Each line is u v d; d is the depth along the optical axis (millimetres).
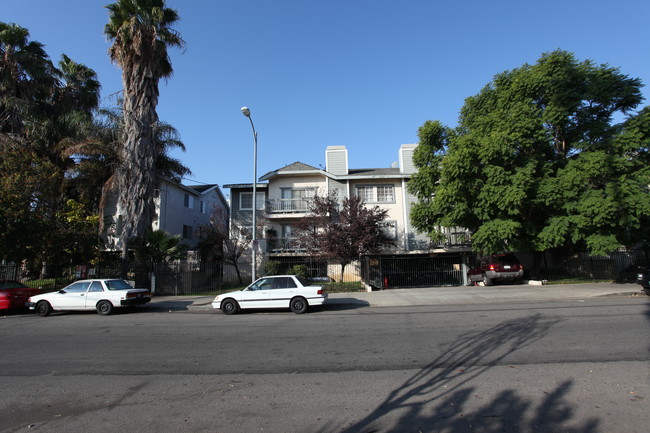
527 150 18188
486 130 18750
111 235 25438
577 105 17062
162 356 7102
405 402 4531
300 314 12531
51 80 25312
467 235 25094
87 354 7387
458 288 18844
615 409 4113
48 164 20297
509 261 19938
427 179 21375
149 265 19500
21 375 6051
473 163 17906
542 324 8812
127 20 19719
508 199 16578
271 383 5387
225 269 24922
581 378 5102
